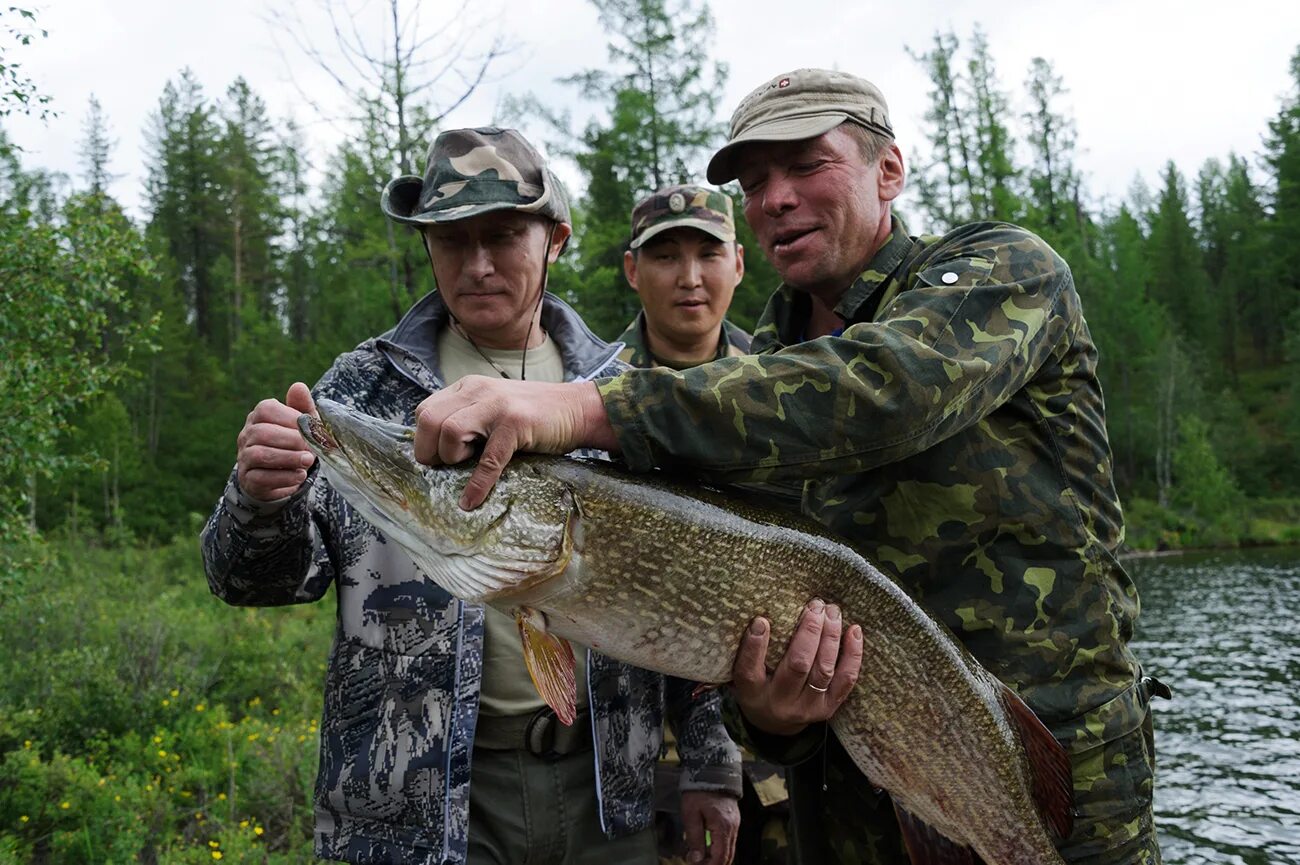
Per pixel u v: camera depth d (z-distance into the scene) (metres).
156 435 44.81
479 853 2.47
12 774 6.05
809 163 2.39
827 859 2.50
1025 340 1.93
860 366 1.79
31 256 9.38
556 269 26.02
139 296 44.97
